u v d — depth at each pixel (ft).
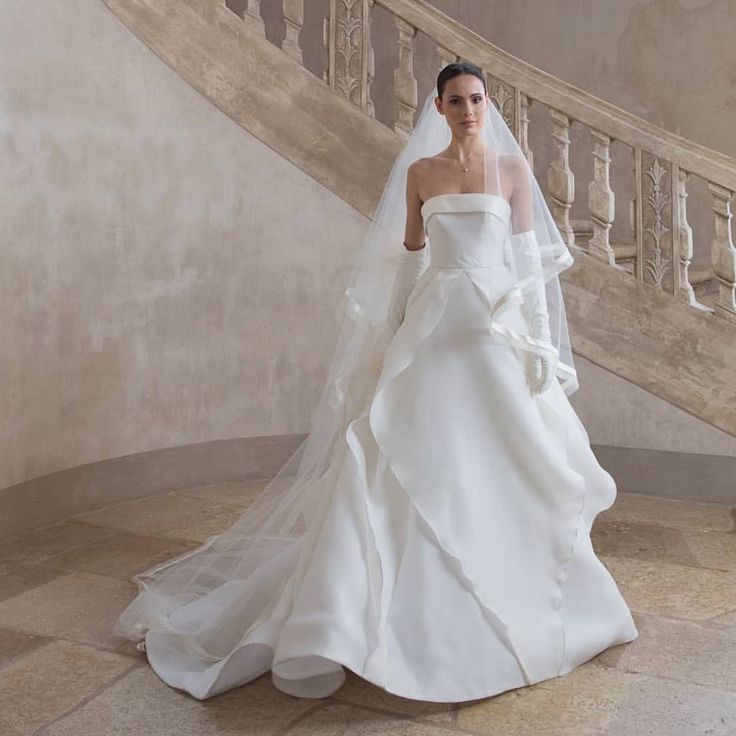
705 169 14.79
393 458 8.80
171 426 15.96
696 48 22.13
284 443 16.90
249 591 9.51
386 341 9.67
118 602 11.16
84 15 14.34
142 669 9.36
